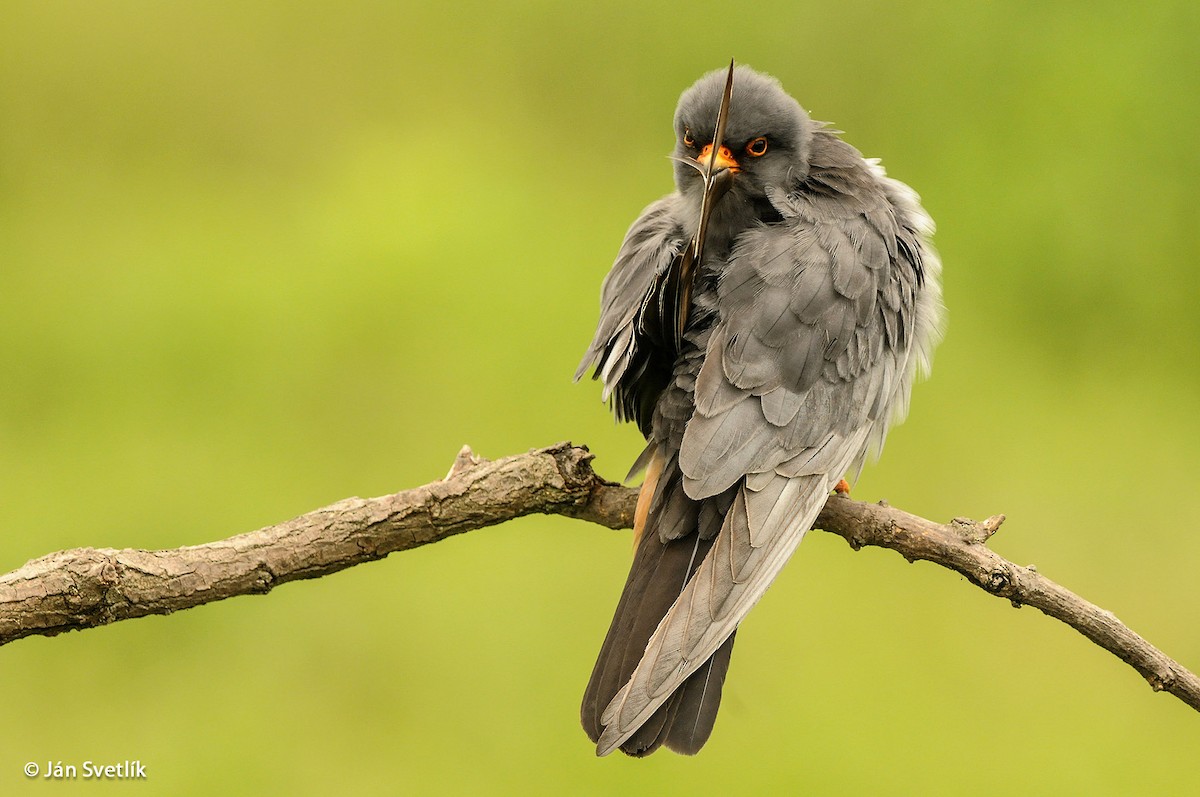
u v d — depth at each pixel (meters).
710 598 6.44
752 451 6.98
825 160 8.02
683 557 6.85
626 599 6.77
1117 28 14.52
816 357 7.23
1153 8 14.49
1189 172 14.05
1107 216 13.99
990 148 14.49
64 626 6.64
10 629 6.55
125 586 6.66
